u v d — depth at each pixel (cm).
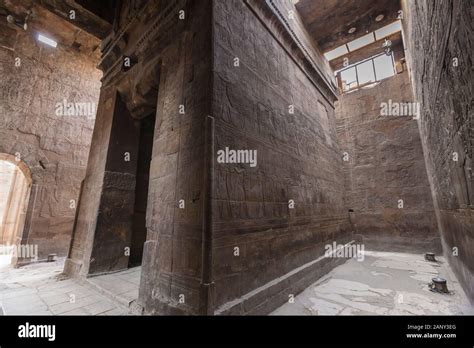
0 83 867
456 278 555
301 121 702
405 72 1114
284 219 505
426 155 872
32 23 946
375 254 967
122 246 645
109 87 756
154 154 473
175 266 347
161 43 542
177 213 369
